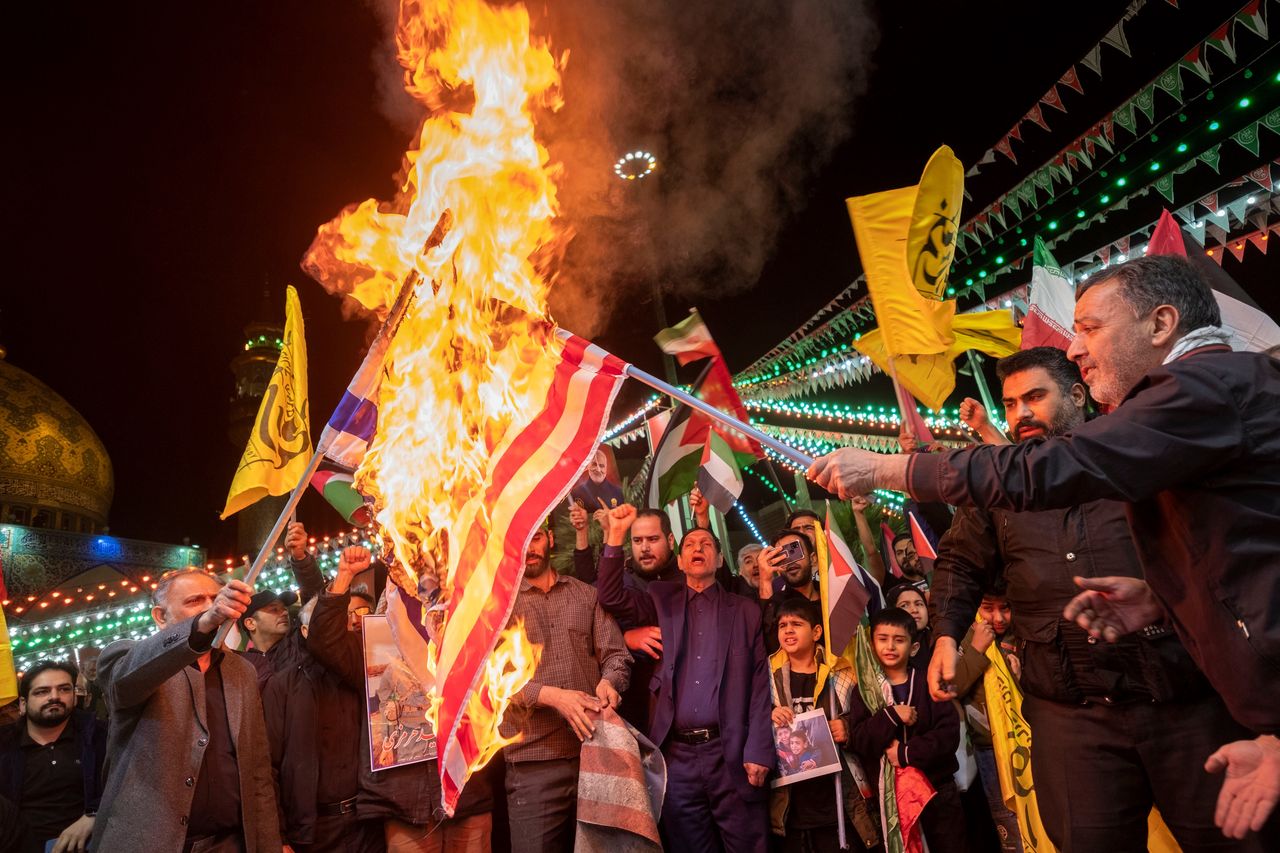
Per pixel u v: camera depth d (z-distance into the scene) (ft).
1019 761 13.91
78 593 58.80
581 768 14.53
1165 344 7.93
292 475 14.44
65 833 15.20
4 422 72.84
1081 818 9.58
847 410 34.09
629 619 16.43
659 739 15.49
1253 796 6.46
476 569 11.11
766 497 47.26
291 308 15.14
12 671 15.89
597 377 11.19
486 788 15.62
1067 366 10.73
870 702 15.71
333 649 15.35
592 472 18.71
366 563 15.78
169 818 11.78
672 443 20.40
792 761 15.28
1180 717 9.08
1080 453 6.96
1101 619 8.06
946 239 12.77
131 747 12.10
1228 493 6.90
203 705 12.68
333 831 15.11
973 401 13.30
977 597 11.35
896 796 14.71
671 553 18.52
